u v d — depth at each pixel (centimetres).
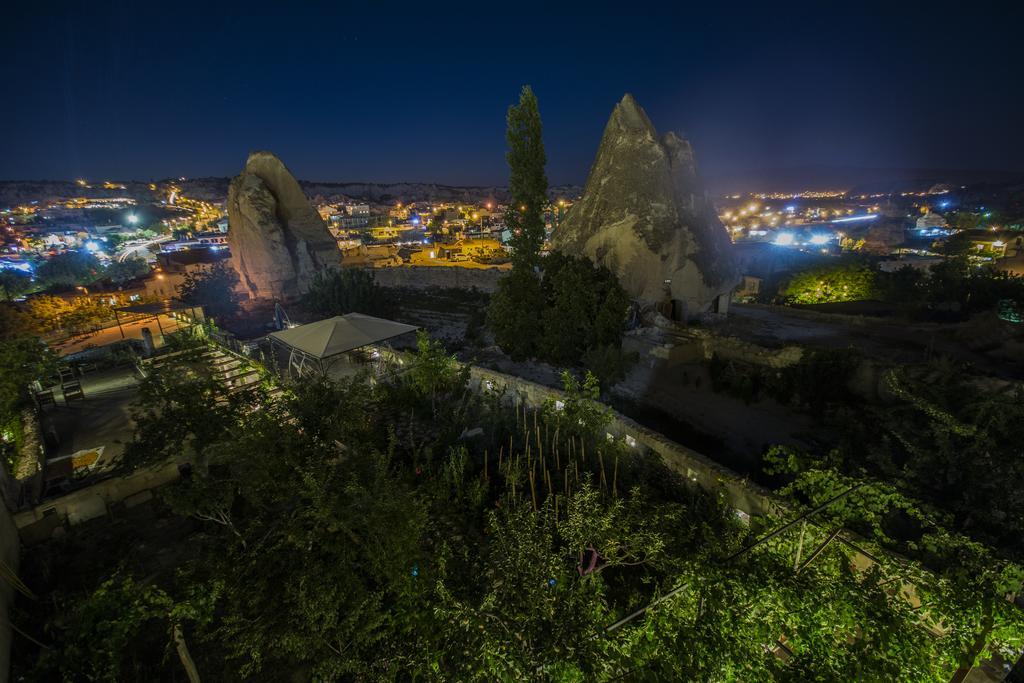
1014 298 2703
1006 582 571
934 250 7612
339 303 3197
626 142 2377
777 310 2833
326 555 750
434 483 1073
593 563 796
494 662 533
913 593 692
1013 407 1033
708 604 520
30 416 1493
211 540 934
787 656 639
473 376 1786
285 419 1152
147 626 816
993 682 591
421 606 688
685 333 2292
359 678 662
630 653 551
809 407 1742
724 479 998
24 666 750
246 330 3067
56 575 942
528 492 1083
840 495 654
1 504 964
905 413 1287
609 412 1323
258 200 3794
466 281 4691
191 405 1111
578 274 2194
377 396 1496
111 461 1295
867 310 3016
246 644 670
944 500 900
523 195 2208
